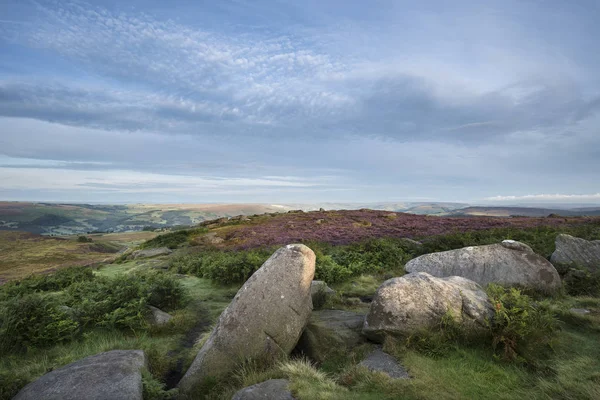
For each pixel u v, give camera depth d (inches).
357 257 637.9
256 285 272.4
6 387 215.0
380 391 188.7
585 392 176.1
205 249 1103.0
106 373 218.2
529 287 374.9
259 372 232.2
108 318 354.0
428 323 252.2
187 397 225.5
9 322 302.5
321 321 309.4
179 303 434.9
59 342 312.7
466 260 424.5
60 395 196.9
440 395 183.3
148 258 1087.6
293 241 1058.7
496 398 181.3
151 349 283.3
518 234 721.0
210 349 249.4
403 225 1270.9
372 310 268.7
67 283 640.4
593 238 673.0
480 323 247.1
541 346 231.3
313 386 196.4
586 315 278.5
